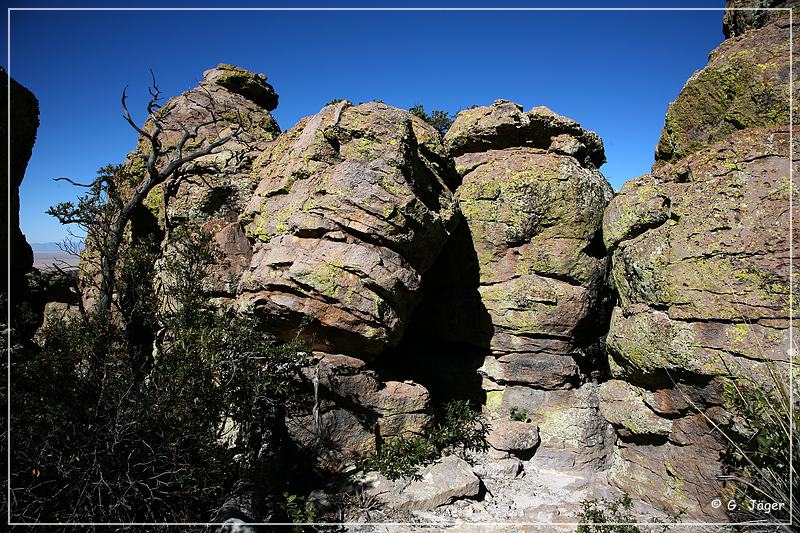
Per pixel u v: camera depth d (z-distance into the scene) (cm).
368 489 934
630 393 988
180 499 784
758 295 786
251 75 1697
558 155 1284
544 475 1089
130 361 949
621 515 884
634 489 963
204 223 1352
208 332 924
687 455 877
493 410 1220
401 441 1052
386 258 1003
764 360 718
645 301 938
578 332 1220
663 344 874
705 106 980
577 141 1288
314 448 988
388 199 998
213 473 830
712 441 837
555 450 1142
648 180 1026
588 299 1204
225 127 1559
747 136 870
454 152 1377
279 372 991
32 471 719
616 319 1022
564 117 1279
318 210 1002
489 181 1259
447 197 1215
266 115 1666
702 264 848
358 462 1011
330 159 1100
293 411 1009
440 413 1220
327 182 1027
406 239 1018
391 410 1067
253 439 985
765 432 688
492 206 1249
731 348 796
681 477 884
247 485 865
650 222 969
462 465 1013
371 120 1085
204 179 1390
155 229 1444
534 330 1195
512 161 1291
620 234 1017
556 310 1181
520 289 1208
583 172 1263
